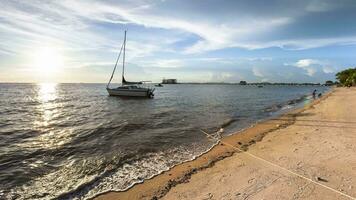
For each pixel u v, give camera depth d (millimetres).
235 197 6754
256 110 29891
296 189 6988
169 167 9820
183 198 6996
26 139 15312
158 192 7551
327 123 17234
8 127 19797
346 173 7902
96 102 44344
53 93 83000
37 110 32594
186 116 24609
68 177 9023
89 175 9172
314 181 7426
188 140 14336
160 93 82062
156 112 28125
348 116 19562
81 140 14711
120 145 13289
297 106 34281
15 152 12219
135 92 49719
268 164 9219
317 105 30719
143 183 8352
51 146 13328
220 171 8930
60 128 19078
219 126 18891
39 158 11281
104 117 24781
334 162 8930
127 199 7270
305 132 14609
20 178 8930
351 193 6621
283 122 19609
